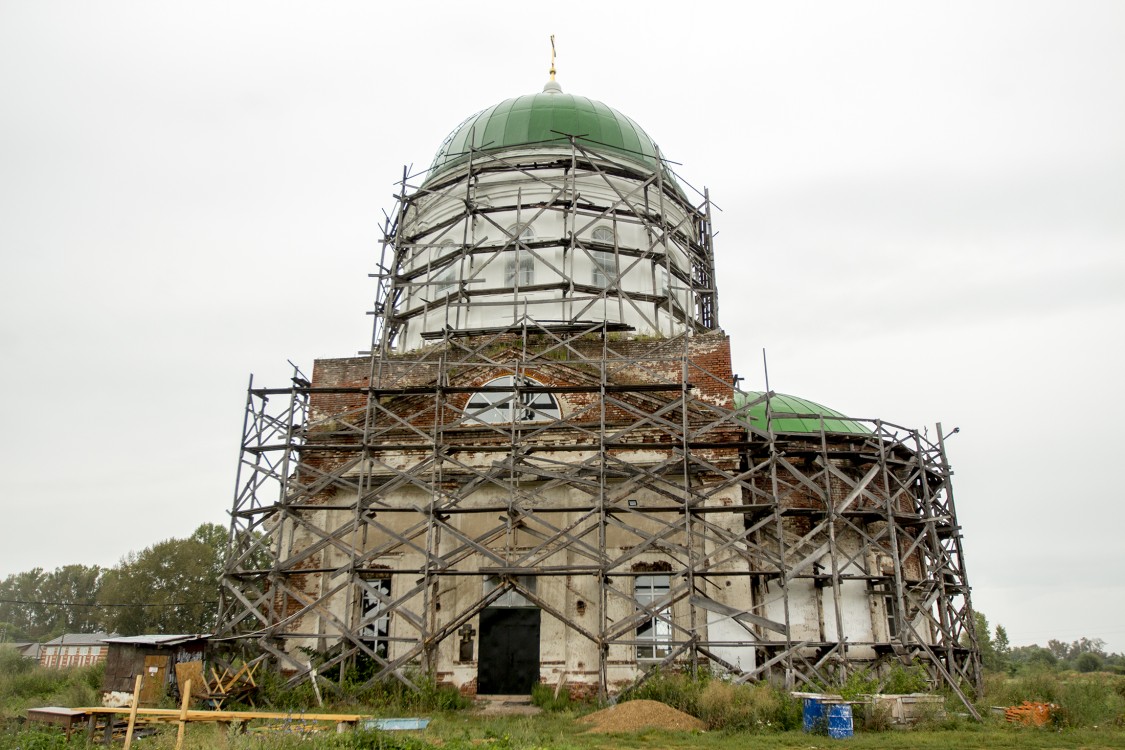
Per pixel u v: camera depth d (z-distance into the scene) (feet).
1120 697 73.92
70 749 43.29
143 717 51.34
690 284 90.79
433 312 90.38
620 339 81.05
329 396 78.95
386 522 74.79
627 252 88.17
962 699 61.82
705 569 68.85
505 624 71.15
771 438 70.08
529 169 92.48
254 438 73.87
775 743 48.16
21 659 127.95
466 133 100.73
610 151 93.86
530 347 79.36
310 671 64.85
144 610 202.28
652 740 48.80
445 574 65.82
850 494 73.87
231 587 69.21
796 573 66.33
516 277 81.66
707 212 100.32
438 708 62.49
